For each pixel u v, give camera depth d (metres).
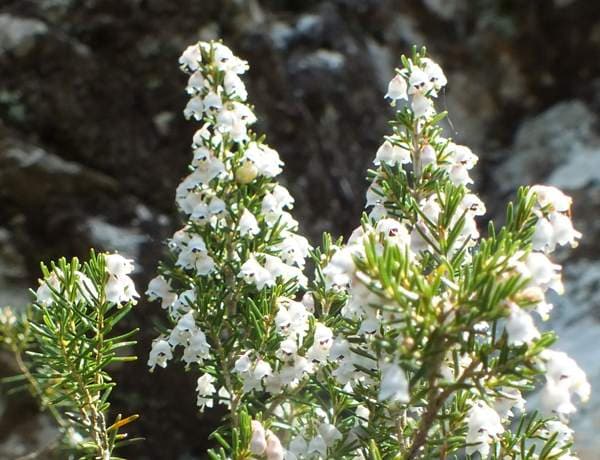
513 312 0.21
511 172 0.62
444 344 0.22
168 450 0.41
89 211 0.43
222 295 0.25
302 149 0.49
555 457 0.23
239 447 0.23
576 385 0.22
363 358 0.23
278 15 0.56
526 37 0.67
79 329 0.24
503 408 0.23
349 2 0.59
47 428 0.39
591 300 0.49
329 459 0.24
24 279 0.42
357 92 0.54
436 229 0.23
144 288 0.41
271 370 0.25
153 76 0.47
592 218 0.54
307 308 0.26
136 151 0.45
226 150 0.26
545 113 0.66
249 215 0.25
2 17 0.45
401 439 0.23
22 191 0.42
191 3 0.48
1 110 0.43
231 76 0.26
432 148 0.25
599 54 0.66
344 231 0.50
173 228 0.45
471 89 0.65
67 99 0.44
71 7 0.46
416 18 0.65
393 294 0.21
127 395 0.40
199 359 0.25
